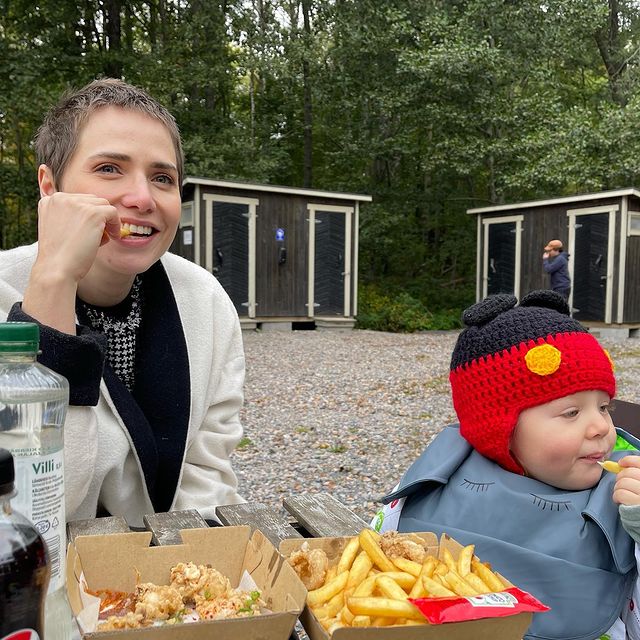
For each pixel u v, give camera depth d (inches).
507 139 784.9
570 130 739.4
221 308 87.0
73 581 42.3
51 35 768.3
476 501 68.7
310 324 635.5
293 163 1065.5
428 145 851.4
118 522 68.7
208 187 568.7
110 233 62.5
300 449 236.1
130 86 73.3
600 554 63.6
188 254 585.6
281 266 605.9
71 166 70.1
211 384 84.0
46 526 42.8
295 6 935.7
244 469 213.8
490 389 67.6
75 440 61.5
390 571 46.7
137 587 47.1
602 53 1042.1
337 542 52.1
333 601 44.1
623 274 588.7
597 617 60.6
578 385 63.6
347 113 895.1
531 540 65.6
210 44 815.1
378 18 824.3
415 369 403.2
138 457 73.6
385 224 876.6
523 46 805.9
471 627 38.5
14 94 639.1
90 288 75.4
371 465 218.7
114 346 78.5
